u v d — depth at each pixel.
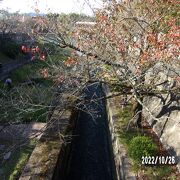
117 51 15.65
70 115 21.73
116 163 17.62
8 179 15.72
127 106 24.00
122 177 14.68
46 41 15.42
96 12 16.25
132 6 16.62
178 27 13.47
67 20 18.39
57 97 18.16
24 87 25.59
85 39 15.74
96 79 15.90
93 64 15.96
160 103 19.58
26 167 14.97
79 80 17.34
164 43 13.38
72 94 16.47
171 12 15.76
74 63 15.77
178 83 15.92
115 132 19.36
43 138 18.05
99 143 23.14
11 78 35.50
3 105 20.89
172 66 16.39
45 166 15.02
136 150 15.20
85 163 20.28
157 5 15.66
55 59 21.45
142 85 16.25
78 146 22.50
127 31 16.20
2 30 54.19
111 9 16.31
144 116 21.50
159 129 18.16
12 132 20.53
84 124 26.47
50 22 15.70
